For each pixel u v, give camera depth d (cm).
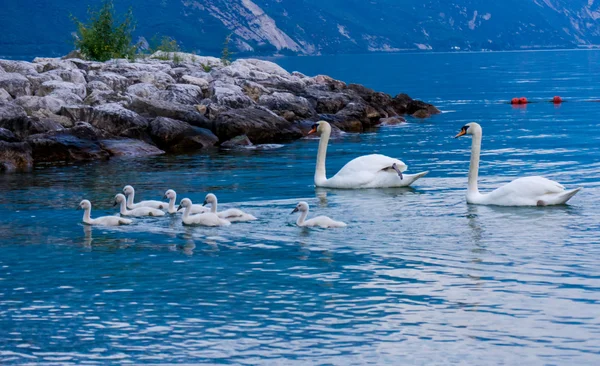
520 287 1365
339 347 1143
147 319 1256
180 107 3534
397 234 1727
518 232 1717
